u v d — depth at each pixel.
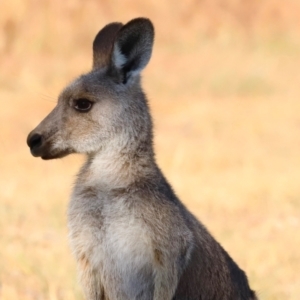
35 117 23.50
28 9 31.44
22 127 22.38
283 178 17.52
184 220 8.51
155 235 8.33
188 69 30.70
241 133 22.44
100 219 8.54
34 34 30.94
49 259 12.11
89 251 8.61
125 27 8.85
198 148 20.67
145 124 8.83
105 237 8.52
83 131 8.80
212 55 32.75
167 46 33.88
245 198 16.06
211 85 28.41
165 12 35.31
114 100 8.80
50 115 8.94
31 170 18.69
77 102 8.83
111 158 8.70
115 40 8.87
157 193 8.47
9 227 13.93
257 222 14.58
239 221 14.66
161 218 8.35
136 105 8.84
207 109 25.33
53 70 28.80
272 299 10.70
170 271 8.34
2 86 27.02
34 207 15.15
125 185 8.55
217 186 17.09
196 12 35.75
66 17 32.12
